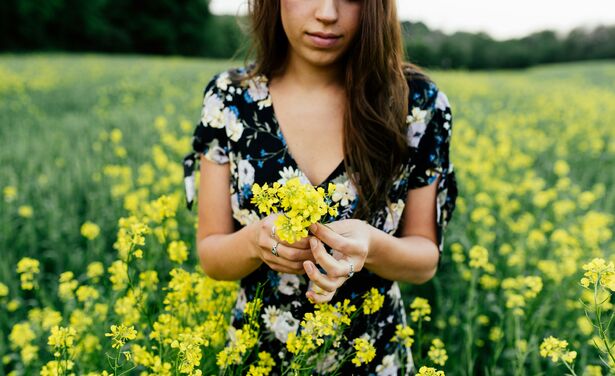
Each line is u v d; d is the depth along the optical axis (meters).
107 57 22.77
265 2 1.36
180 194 2.65
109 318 2.00
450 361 2.32
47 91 9.42
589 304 2.29
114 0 37.69
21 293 2.95
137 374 2.08
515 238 3.31
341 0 1.22
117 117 6.77
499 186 3.59
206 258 1.41
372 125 1.31
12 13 30.50
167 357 1.50
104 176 4.25
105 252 3.37
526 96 9.82
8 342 2.52
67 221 3.60
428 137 1.41
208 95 1.44
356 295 1.44
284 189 1.06
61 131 6.00
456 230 3.18
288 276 1.42
